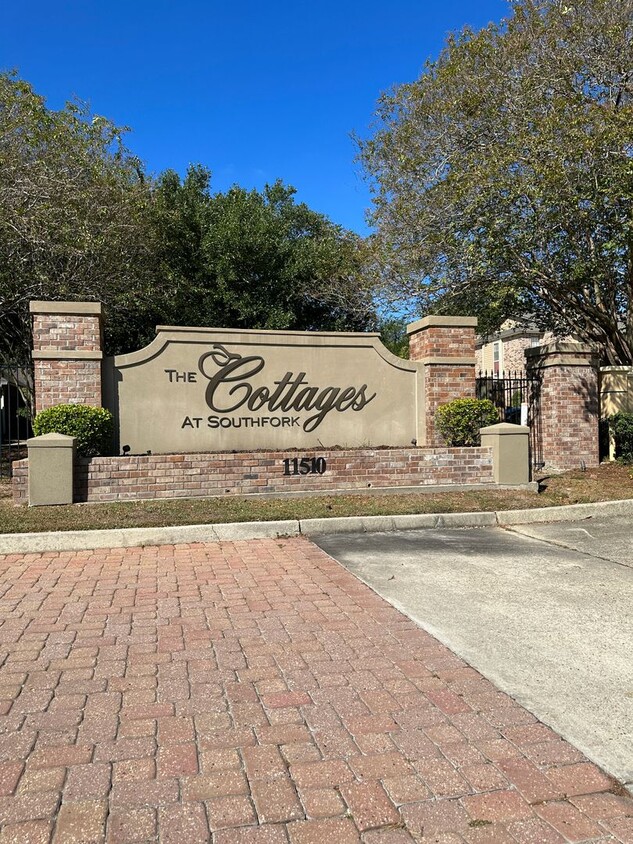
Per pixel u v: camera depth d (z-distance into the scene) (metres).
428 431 11.71
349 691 3.75
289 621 4.93
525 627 4.80
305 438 11.24
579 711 3.51
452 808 2.69
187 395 10.69
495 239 12.70
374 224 17.31
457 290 14.80
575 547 7.36
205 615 5.07
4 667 4.06
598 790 2.81
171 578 6.14
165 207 18.11
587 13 12.83
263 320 18.95
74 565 6.61
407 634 4.66
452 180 13.45
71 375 10.03
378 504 9.08
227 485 9.49
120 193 15.47
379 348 11.63
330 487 9.91
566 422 12.09
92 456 9.58
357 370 11.52
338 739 3.22
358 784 2.85
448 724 3.37
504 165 12.23
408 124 15.79
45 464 8.70
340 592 5.68
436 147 15.37
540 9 13.54
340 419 11.42
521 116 12.99
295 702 3.61
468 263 13.76
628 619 4.96
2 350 16.56
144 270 16.66
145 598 5.52
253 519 8.13
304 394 11.23
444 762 3.02
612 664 4.13
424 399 11.84
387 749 3.13
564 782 2.87
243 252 18.50
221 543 7.61
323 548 7.34
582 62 12.63
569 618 4.99
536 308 16.02
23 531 7.46
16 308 13.90
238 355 10.94
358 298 18.73
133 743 3.18
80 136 15.10
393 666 4.10
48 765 2.98
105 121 15.43
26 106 13.90
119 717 3.43
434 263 15.15
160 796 2.76
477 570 6.39
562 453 12.05
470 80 13.91
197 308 18.59
